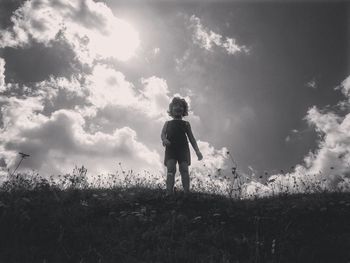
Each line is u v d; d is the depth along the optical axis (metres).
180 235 5.05
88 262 4.25
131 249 4.62
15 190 6.52
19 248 4.40
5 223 4.81
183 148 7.07
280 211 5.86
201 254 4.52
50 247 4.55
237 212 5.80
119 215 5.69
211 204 6.15
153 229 5.20
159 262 4.26
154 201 6.23
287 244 4.79
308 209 5.90
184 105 7.50
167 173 6.89
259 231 5.22
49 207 5.71
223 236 4.97
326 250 4.66
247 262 4.39
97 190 7.65
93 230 5.11
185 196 6.33
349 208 5.97
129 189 7.89
